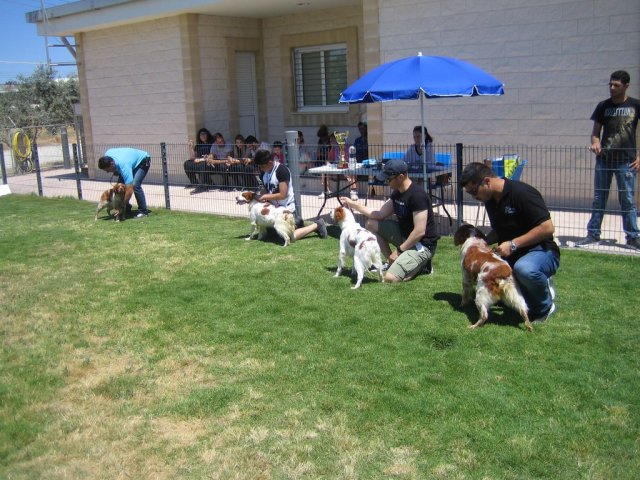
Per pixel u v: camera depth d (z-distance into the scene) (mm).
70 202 12812
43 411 4090
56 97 32156
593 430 3551
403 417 3770
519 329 4965
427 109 10672
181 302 6082
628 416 3672
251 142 13969
